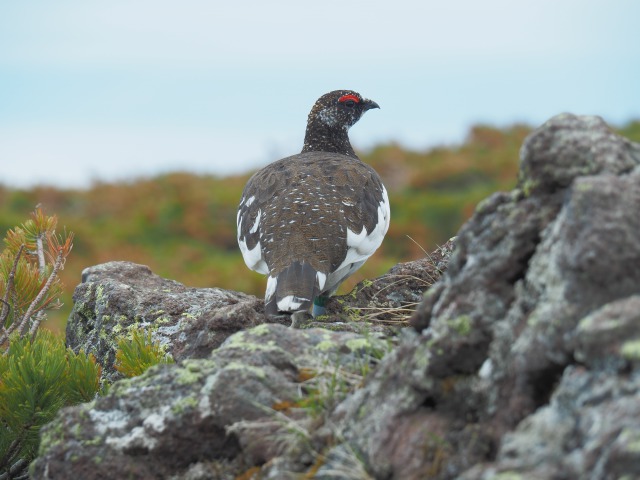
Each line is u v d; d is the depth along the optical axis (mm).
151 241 35000
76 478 6176
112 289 10523
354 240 10328
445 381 5359
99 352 10133
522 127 46750
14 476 8281
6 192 40312
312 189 10648
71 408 6535
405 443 5227
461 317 5324
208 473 5973
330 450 5527
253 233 10492
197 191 39312
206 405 6133
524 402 4852
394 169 41656
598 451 4129
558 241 5020
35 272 9906
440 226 33812
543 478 4215
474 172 39938
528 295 5164
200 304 10320
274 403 6145
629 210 4793
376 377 5855
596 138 5438
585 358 4516
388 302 10219
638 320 4406
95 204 39781
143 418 6262
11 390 7832
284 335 6820
